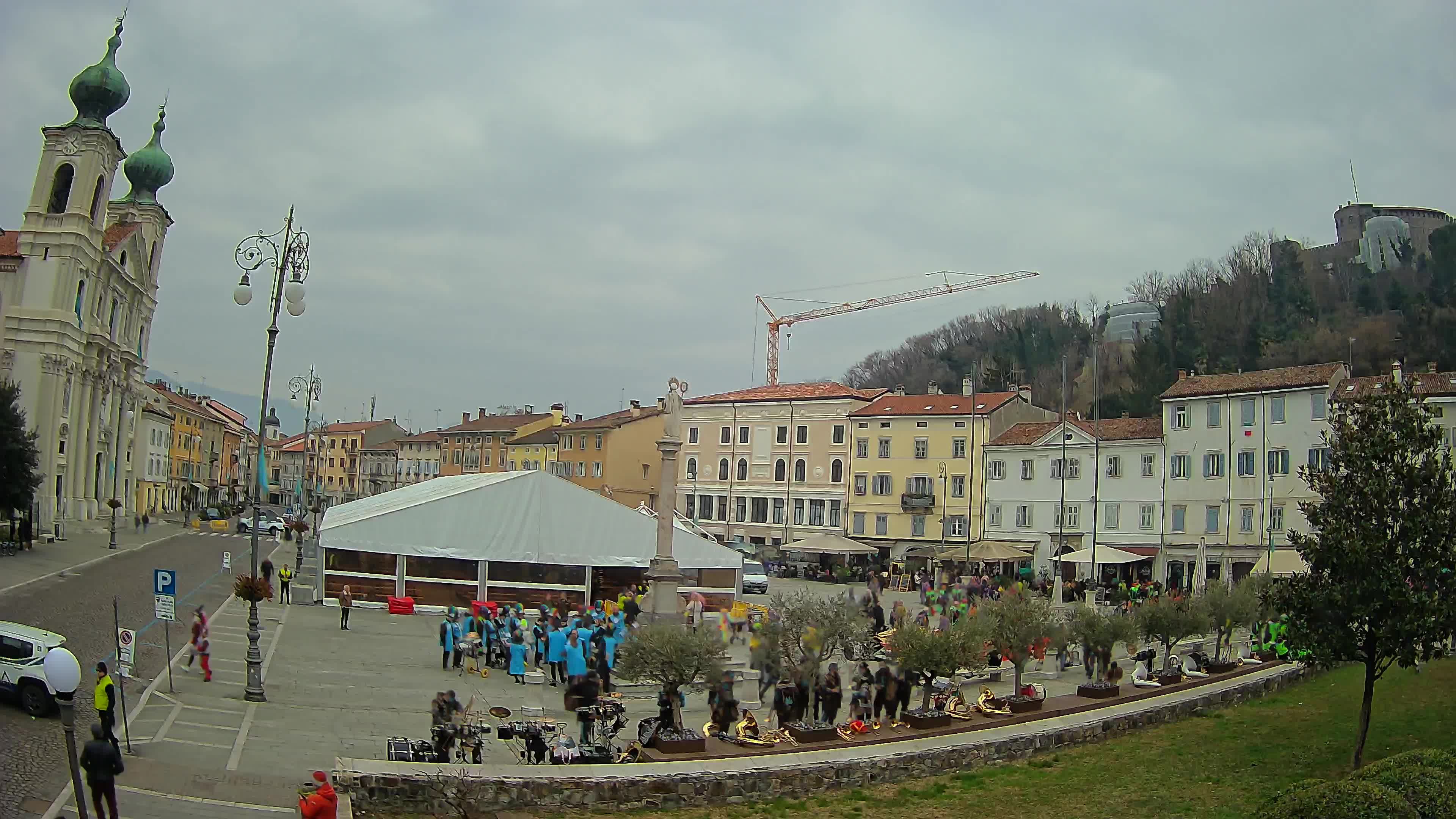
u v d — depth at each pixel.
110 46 85.88
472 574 53.19
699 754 23.44
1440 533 22.83
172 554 71.31
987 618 30.25
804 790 22.69
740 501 104.25
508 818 19.88
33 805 17.17
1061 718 28.39
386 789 19.75
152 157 107.00
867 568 85.62
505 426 141.00
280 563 73.25
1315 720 29.42
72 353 82.88
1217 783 23.78
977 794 23.02
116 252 94.50
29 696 22.91
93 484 90.25
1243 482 72.62
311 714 26.47
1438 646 25.48
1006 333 151.75
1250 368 106.06
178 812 17.80
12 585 44.59
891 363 171.12
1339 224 155.75
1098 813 21.84
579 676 29.84
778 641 27.27
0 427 58.78
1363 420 24.34
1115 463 80.31
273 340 31.38
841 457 98.00
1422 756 19.36
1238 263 127.56
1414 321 98.19
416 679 32.69
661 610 42.69
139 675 29.17
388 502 63.50
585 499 54.81
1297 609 23.98
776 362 174.50
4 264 80.56
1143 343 113.81
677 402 44.34
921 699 32.78
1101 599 68.12
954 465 90.88
